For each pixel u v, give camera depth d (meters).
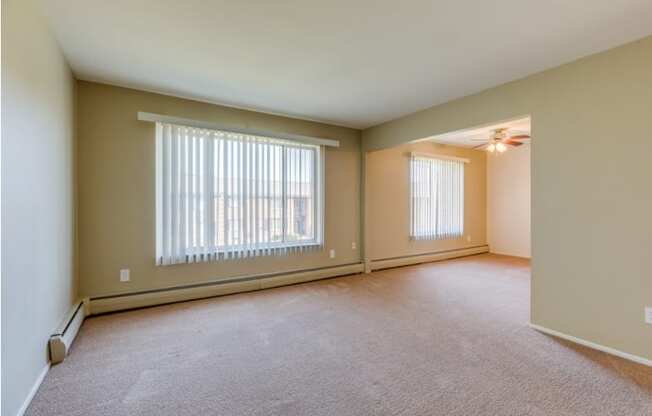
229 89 3.27
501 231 6.80
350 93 3.37
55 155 2.28
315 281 4.47
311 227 4.48
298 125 4.37
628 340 2.27
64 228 2.54
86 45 2.38
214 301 3.56
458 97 3.50
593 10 1.93
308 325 2.88
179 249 3.44
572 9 1.92
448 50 2.44
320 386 1.93
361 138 5.05
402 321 2.98
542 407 1.72
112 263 3.19
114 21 2.06
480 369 2.12
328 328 2.81
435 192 6.00
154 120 3.27
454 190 6.31
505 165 6.73
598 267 2.42
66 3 1.87
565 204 2.60
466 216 6.58
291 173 4.27
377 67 2.74
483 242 6.94
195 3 1.86
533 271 2.81
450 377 2.02
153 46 2.40
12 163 1.54
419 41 2.31
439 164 6.07
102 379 1.98
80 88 3.03
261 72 2.86
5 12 1.47
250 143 3.91
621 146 2.31
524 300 3.63
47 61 2.08
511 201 6.64
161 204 3.37
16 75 1.59
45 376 1.99
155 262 3.39
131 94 3.26
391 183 5.43
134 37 2.27
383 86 3.17
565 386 1.92
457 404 1.75
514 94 2.99
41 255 1.96
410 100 3.61
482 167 6.93
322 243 4.57
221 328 2.80
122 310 3.19
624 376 2.03
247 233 3.88
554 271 2.67
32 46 1.81
